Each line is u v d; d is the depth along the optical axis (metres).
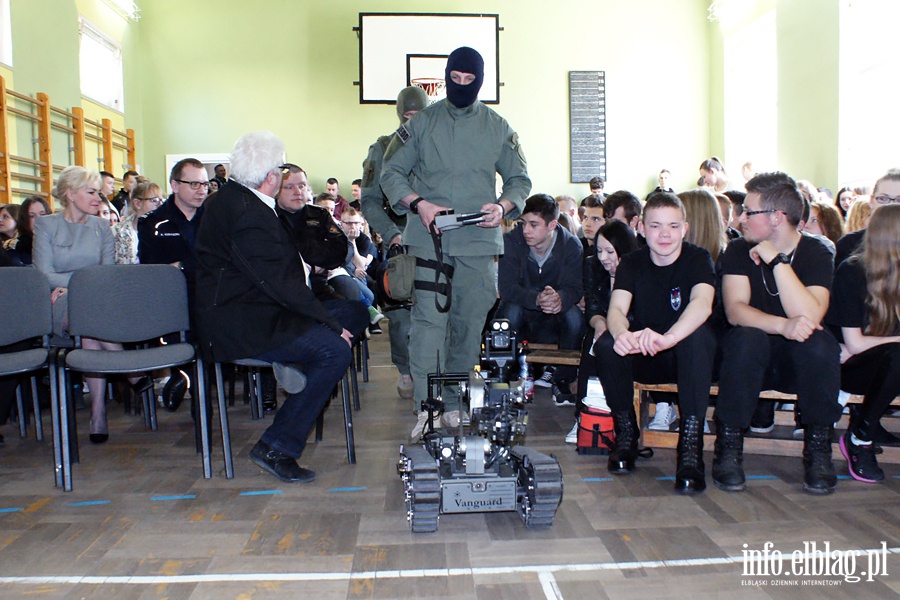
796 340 2.30
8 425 3.31
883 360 2.28
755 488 2.31
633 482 2.39
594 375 2.75
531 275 3.78
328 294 3.49
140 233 3.29
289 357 2.43
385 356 5.39
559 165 9.55
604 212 3.75
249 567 1.77
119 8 8.58
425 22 9.23
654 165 9.63
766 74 8.57
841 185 6.73
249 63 9.28
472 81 2.79
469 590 1.64
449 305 2.81
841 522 2.01
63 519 2.10
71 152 7.28
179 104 9.26
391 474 2.51
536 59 9.48
